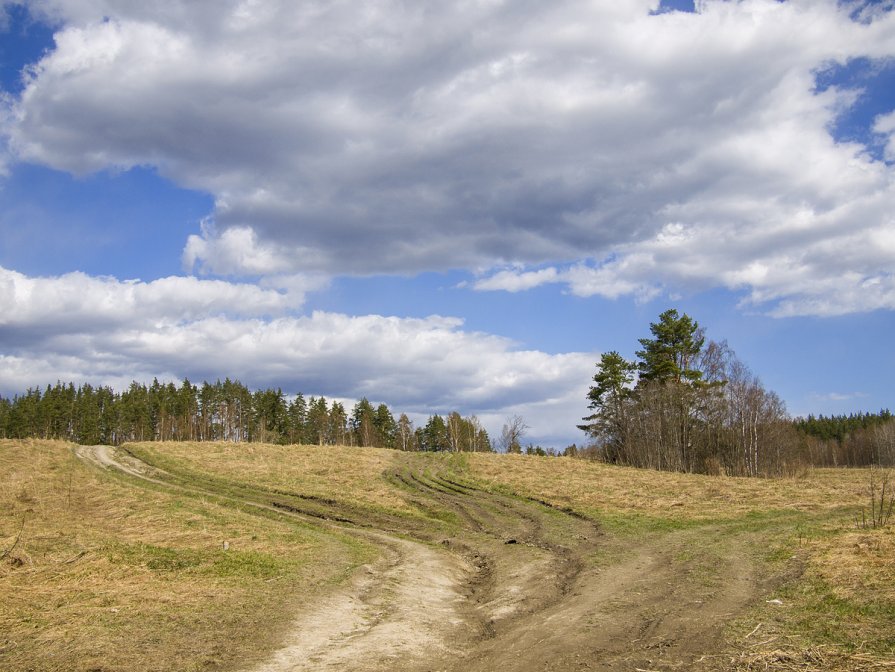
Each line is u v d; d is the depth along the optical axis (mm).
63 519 28062
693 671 9695
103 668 10203
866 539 18844
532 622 14094
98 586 15648
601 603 15062
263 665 10852
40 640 11438
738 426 61688
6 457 53406
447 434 120375
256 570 18484
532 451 103750
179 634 12234
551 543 26672
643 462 66812
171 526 26297
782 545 20359
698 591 15445
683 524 28172
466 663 11352
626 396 70438
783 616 12328
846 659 9438
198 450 62344
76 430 113500
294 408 118875
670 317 65875
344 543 25547
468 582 21016
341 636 12898
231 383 119938
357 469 53781
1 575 16531
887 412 147125
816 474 64750
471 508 37156
